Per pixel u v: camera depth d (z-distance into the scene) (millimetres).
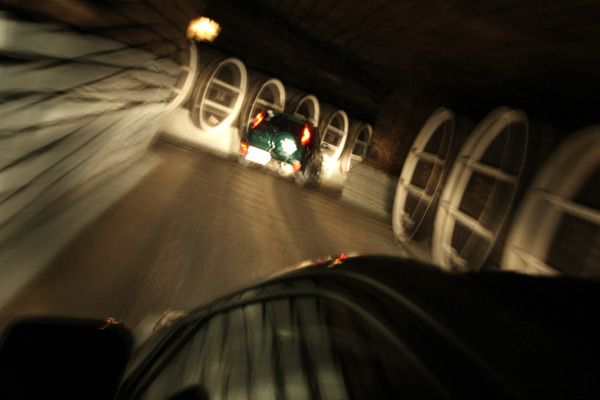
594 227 5012
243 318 1112
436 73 9641
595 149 5207
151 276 3566
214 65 11711
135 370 1416
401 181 10891
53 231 3600
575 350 552
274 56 14844
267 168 11961
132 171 6730
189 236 4875
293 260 5359
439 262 7855
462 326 595
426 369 510
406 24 7875
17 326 1021
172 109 11289
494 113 7973
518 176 6555
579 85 5848
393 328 640
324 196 11984
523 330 601
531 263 5453
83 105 3279
